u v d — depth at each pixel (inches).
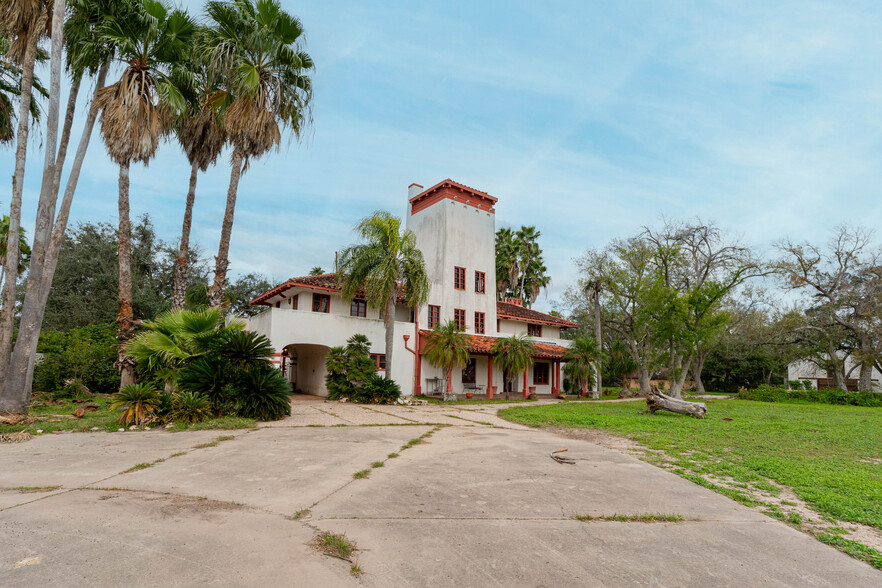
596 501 229.8
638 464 323.0
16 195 482.0
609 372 1461.6
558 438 436.1
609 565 156.7
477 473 279.3
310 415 562.3
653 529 193.3
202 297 900.0
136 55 571.2
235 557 151.9
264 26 647.8
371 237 794.8
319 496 225.0
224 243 677.9
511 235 1828.2
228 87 652.7
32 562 143.3
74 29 545.3
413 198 1206.3
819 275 1302.9
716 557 166.9
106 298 1210.0
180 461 294.8
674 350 1115.9
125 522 181.2
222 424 439.8
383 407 715.4
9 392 439.8
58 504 202.1
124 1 544.1
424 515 201.5
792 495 256.2
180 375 494.0
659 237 1342.3
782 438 464.4
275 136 681.0
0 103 621.3
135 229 1343.5
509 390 1140.5
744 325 1461.6
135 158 584.7
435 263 1107.9
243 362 512.7
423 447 362.9
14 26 489.4
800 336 1373.0
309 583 136.6
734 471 307.0
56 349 709.9
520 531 185.5
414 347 994.7
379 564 152.2
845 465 337.4
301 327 840.9
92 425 433.4
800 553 173.5
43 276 495.2
